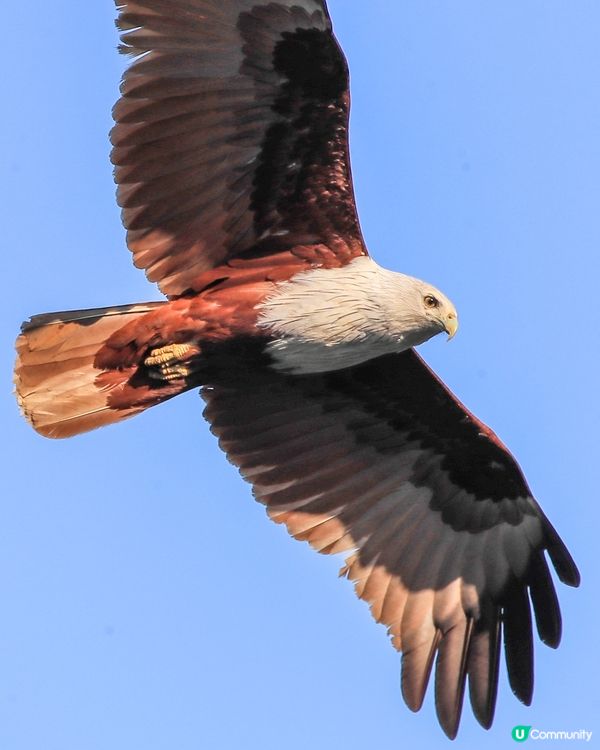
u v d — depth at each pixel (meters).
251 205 14.38
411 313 14.56
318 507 16.06
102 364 14.33
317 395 15.85
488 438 15.88
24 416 14.21
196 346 14.47
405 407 15.94
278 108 13.98
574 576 15.91
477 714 15.76
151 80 13.79
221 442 15.82
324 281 14.49
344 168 14.23
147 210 14.23
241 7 13.61
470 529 16.20
